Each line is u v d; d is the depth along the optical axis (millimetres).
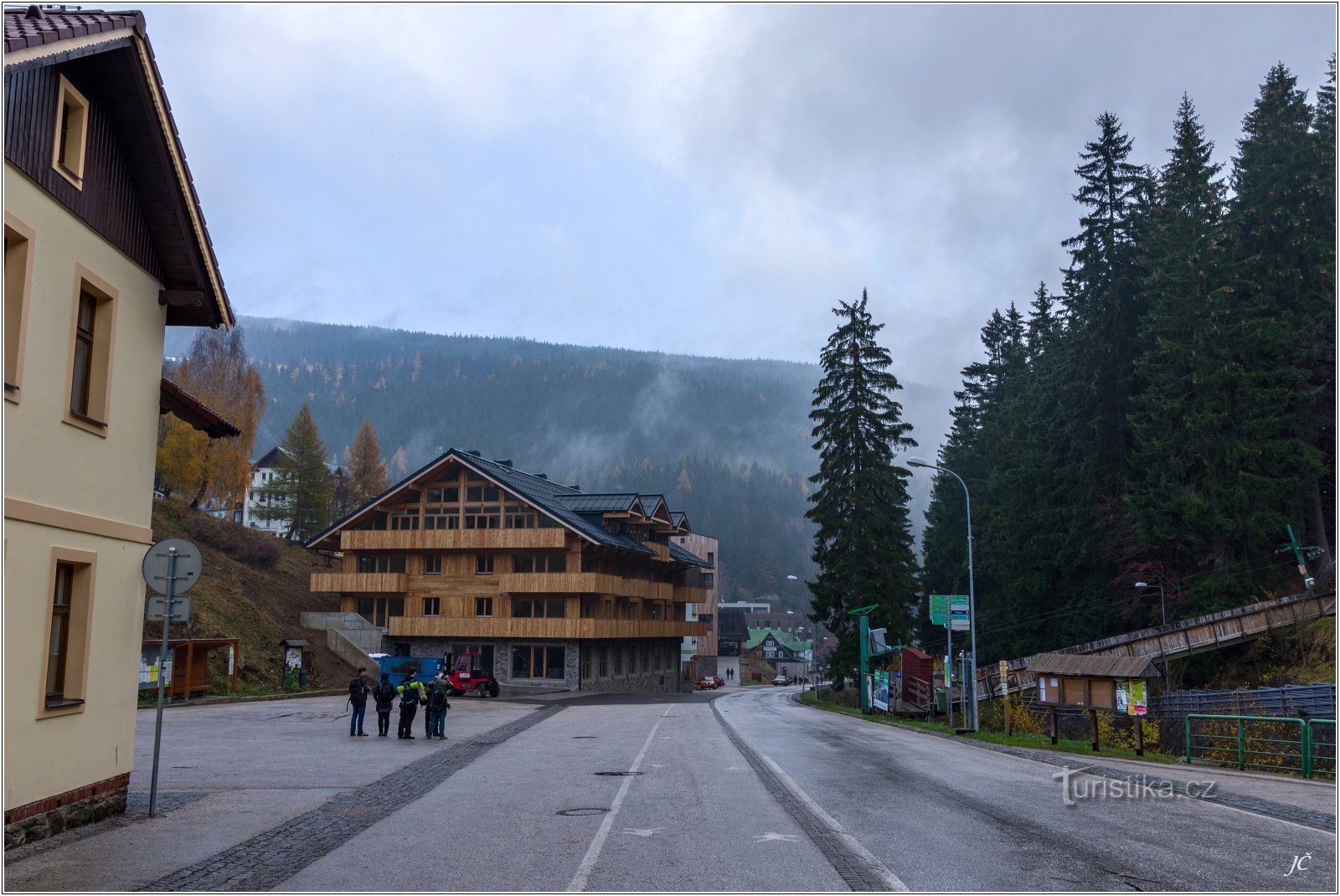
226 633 42531
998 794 13297
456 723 29531
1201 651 37344
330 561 72062
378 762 17734
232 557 57500
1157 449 38875
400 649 58344
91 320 11188
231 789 13906
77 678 10555
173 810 11891
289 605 56156
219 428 14234
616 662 64188
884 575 49125
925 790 13703
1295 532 40344
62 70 10273
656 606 71688
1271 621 36062
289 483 79688
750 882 7848
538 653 57031
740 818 11031
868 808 11828
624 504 63062
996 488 50312
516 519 57781
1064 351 49969
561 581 55219
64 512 10156
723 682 100812
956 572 63969
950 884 7738
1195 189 41000
